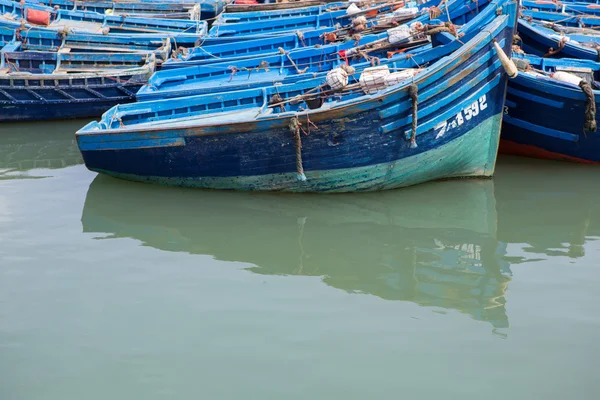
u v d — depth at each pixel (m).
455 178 13.68
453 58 11.84
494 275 10.05
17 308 9.27
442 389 7.56
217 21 22.58
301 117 12.11
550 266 10.30
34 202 12.95
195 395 7.55
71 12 21.88
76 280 10.01
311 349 8.30
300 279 10.05
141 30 21.81
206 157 12.95
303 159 12.63
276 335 8.59
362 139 12.35
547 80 13.23
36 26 20.11
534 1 21.47
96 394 7.60
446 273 10.18
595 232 11.45
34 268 10.36
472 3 16.36
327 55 17.34
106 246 11.12
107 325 8.84
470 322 8.82
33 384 7.79
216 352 8.27
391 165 12.74
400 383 7.68
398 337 8.53
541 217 12.05
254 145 12.62
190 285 9.85
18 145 16.53
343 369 7.91
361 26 18.77
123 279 10.05
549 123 13.74
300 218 12.21
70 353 8.30
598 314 8.91
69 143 16.73
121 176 13.85
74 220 12.13
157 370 7.98
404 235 11.50
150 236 11.51
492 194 13.05
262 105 14.51
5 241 11.23
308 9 23.14
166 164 13.24
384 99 11.89
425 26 15.27
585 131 13.55
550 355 8.12
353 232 11.63
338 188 13.12
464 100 12.30
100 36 20.08
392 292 9.63
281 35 19.77
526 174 14.00
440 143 12.62
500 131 13.63
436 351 8.23
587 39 17.84
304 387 7.64
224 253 10.90
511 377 7.75
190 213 12.43
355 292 9.66
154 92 15.68
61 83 17.83
